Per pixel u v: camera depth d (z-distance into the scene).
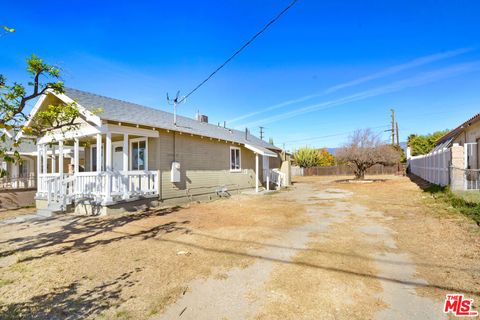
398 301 2.88
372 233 5.64
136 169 10.70
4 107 3.74
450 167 9.91
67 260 4.39
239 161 15.88
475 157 12.51
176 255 4.52
